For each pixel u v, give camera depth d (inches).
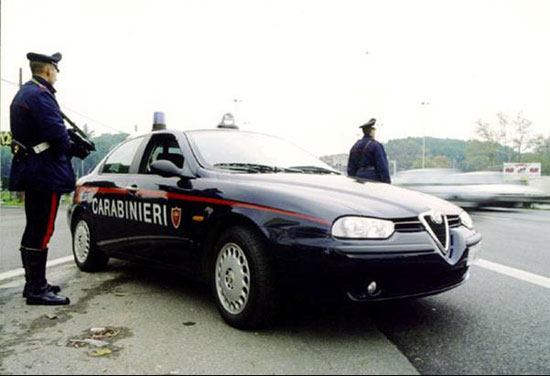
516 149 2082.9
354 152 294.4
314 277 118.8
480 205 677.9
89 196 203.8
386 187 152.8
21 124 157.5
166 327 135.0
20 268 225.3
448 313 146.8
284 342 122.8
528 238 329.7
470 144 2377.0
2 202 1143.0
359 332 130.0
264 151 181.5
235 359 112.1
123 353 116.3
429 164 3927.2
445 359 111.9
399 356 113.8
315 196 128.1
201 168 157.5
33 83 160.7
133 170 186.4
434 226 129.7
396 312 147.9
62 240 320.8
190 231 149.8
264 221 127.4
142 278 195.5
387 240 119.3
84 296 168.1
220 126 209.6
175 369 106.9
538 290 175.0
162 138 182.4
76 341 124.6
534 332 130.1
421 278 123.1
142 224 171.2
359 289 117.6
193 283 186.9
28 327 135.9
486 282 187.6
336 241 117.2
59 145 159.2
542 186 1133.7
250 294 128.3
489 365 108.6
